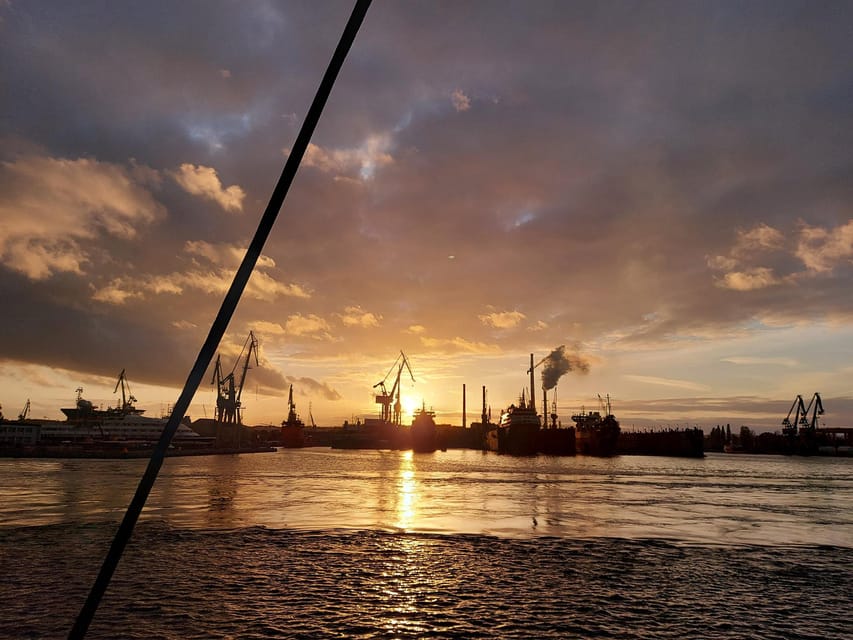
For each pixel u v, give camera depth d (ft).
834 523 181.06
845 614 87.20
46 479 297.53
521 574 108.99
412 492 264.52
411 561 118.83
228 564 113.39
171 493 244.63
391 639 75.20
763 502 241.55
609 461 631.97
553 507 212.43
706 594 96.94
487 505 216.95
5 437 627.87
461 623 81.51
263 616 82.64
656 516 191.42
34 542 131.64
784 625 82.12
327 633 76.74
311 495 245.86
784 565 118.93
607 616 85.10
